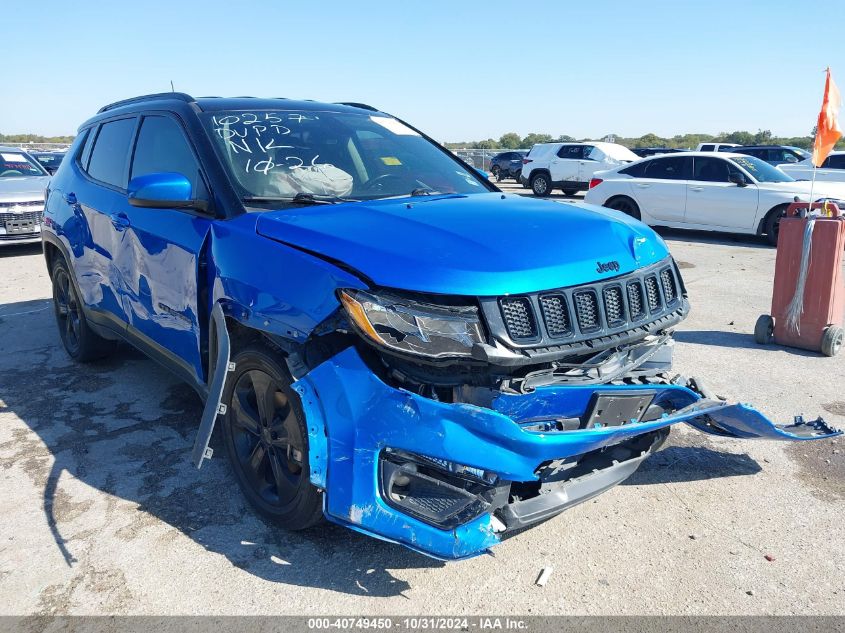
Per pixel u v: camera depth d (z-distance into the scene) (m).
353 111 4.41
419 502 2.53
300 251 2.79
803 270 5.79
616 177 13.99
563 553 2.97
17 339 6.09
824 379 5.22
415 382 2.48
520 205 3.25
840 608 2.64
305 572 2.82
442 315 2.42
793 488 3.55
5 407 4.51
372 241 2.67
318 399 2.61
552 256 2.65
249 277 2.92
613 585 2.76
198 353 3.48
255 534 3.07
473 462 2.42
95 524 3.15
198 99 4.01
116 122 4.66
